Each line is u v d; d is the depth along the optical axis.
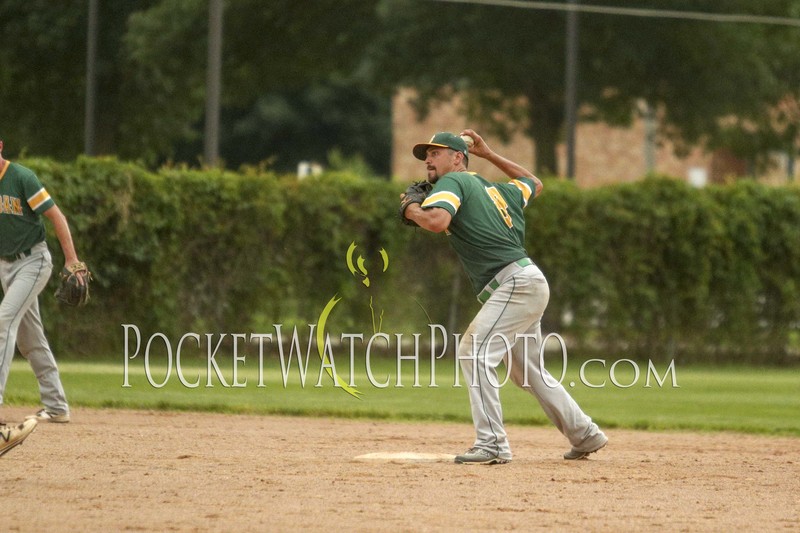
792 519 20.55
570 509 21.08
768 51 116.38
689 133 118.81
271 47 117.62
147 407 39.12
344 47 120.25
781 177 139.00
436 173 27.28
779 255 68.81
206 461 26.44
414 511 20.48
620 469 26.52
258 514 19.94
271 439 31.47
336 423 36.53
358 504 21.05
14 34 110.94
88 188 56.03
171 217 58.44
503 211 26.86
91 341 56.84
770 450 31.73
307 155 184.88
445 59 115.12
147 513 19.89
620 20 109.56
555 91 116.19
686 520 20.25
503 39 111.44
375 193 63.12
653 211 66.50
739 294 68.06
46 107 117.88
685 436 35.34
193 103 123.62
